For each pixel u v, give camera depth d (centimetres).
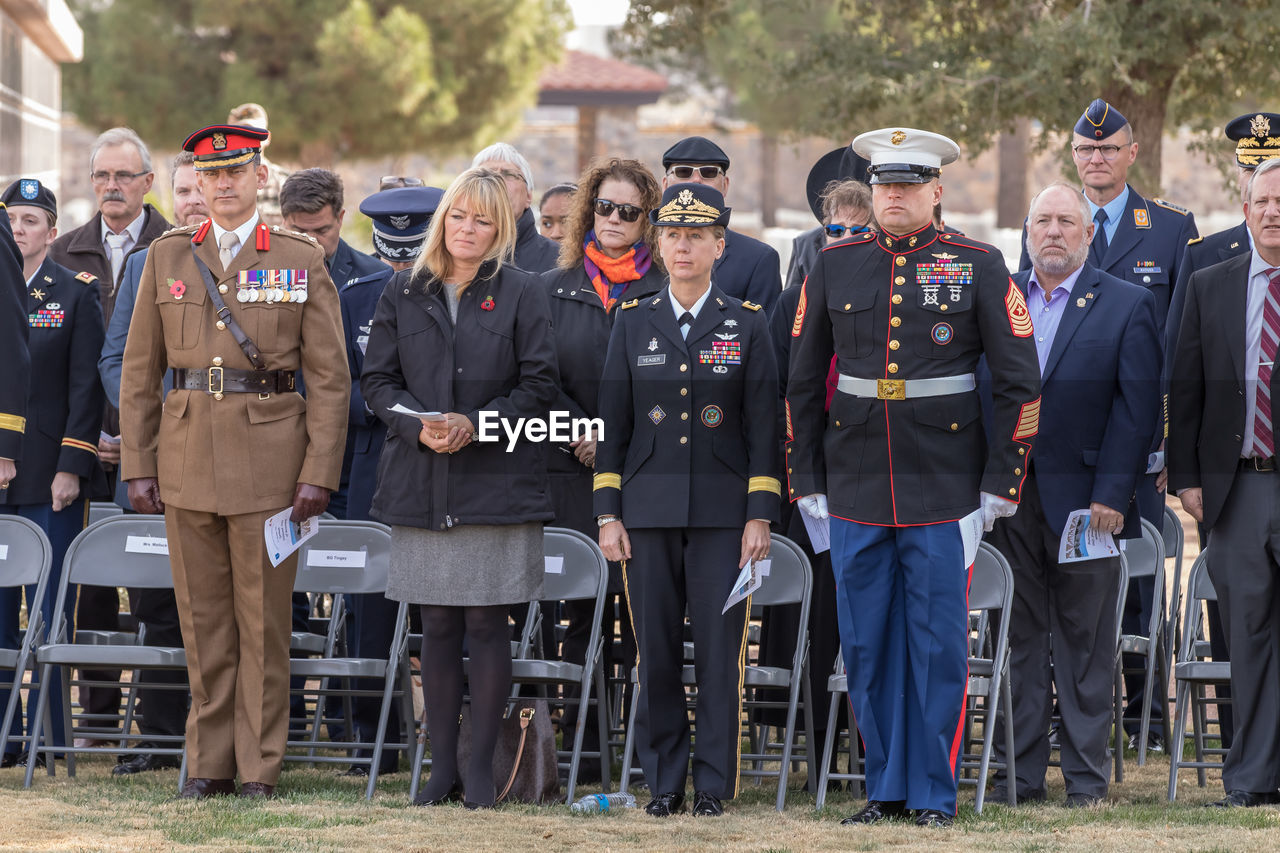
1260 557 1346
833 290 1297
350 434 1627
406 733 1541
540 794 1378
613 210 1474
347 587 1523
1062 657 1390
